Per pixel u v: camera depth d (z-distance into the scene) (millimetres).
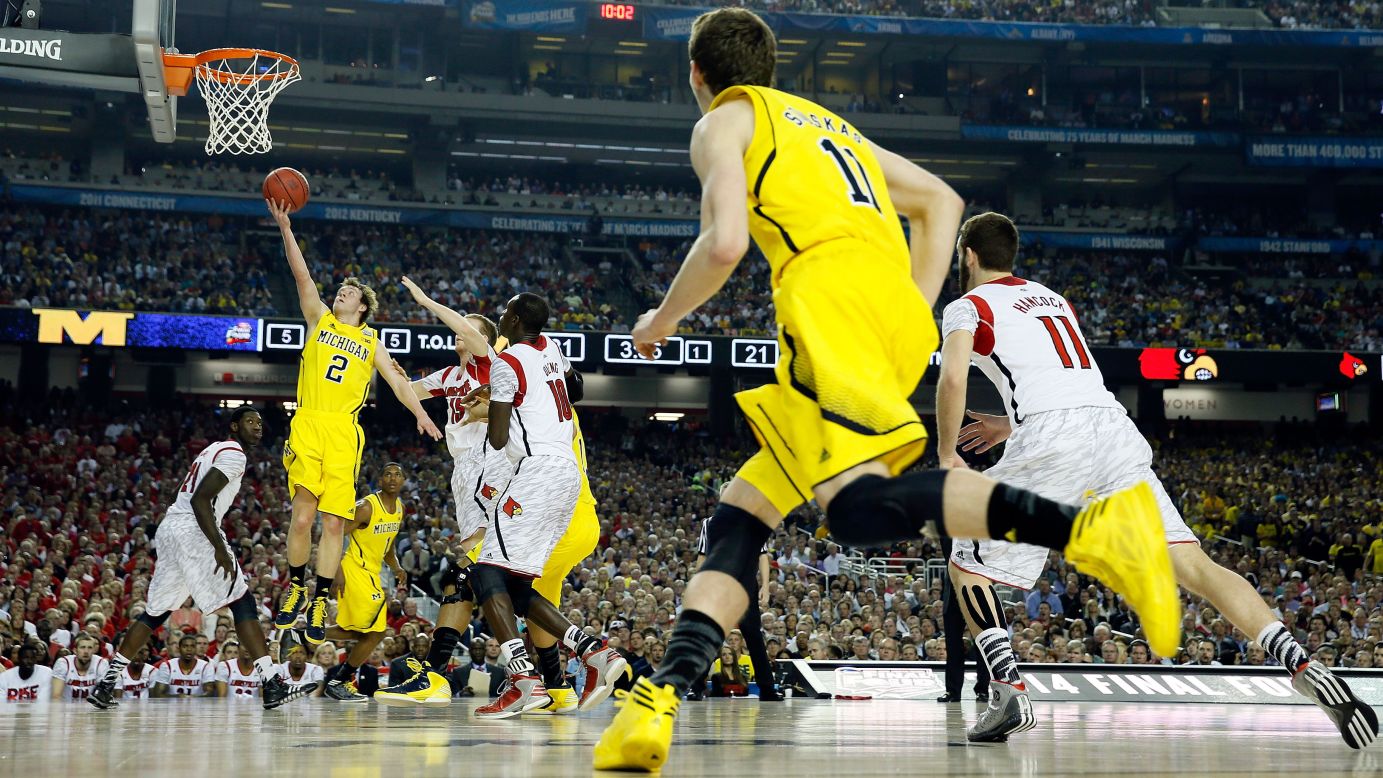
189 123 35781
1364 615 15289
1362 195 41469
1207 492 27609
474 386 6852
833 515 2203
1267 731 4121
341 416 7176
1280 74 41156
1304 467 30672
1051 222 40312
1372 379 29469
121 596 13492
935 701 8172
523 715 5266
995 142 39719
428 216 36469
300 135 38719
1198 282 37750
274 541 16312
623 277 37875
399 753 2746
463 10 36625
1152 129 38562
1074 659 12516
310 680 10406
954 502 2104
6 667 10875
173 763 2402
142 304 28812
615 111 38656
